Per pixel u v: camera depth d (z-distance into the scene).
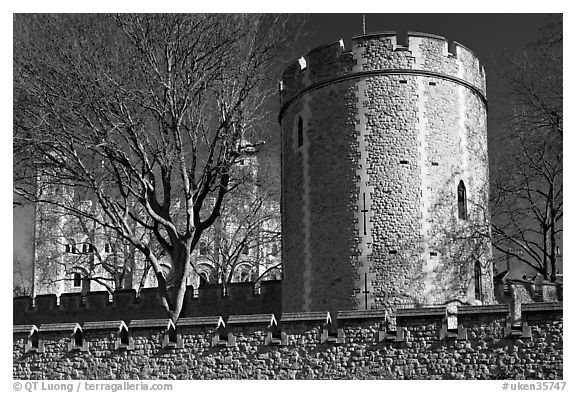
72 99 22.30
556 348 17.05
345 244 23.84
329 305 23.84
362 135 24.12
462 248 24.31
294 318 19.22
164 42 22.56
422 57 24.48
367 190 23.81
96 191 23.22
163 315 31.08
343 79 24.59
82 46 22.55
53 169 23.91
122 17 22.50
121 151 22.67
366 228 23.64
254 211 35.38
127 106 22.73
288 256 25.81
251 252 45.47
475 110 25.88
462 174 24.83
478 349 17.64
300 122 25.83
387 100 24.16
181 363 19.92
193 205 23.88
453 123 24.77
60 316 32.75
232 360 19.52
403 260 23.38
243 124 23.70
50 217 39.50
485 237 25.31
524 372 17.22
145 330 20.36
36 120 22.53
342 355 18.69
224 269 34.62
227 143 23.67
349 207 23.95
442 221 24.00
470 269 24.44
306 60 25.75
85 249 42.69
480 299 24.84
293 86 26.25
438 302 23.45
